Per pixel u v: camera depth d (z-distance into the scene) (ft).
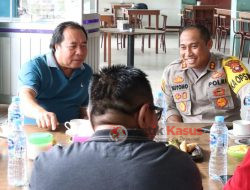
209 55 9.40
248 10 34.63
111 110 3.89
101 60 31.58
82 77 9.57
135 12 36.81
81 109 9.63
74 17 17.84
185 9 46.14
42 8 18.04
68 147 3.89
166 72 9.73
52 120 7.54
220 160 6.09
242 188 4.61
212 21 44.06
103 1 52.11
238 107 9.49
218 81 9.29
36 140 6.25
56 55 9.23
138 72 4.04
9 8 18.56
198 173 3.93
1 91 18.65
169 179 3.66
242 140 7.15
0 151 6.57
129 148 3.75
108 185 3.59
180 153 3.88
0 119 16.65
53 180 3.69
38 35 17.84
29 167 5.93
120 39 41.50
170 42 44.37
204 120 9.42
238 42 34.53
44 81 9.14
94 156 3.71
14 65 18.28
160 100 9.43
